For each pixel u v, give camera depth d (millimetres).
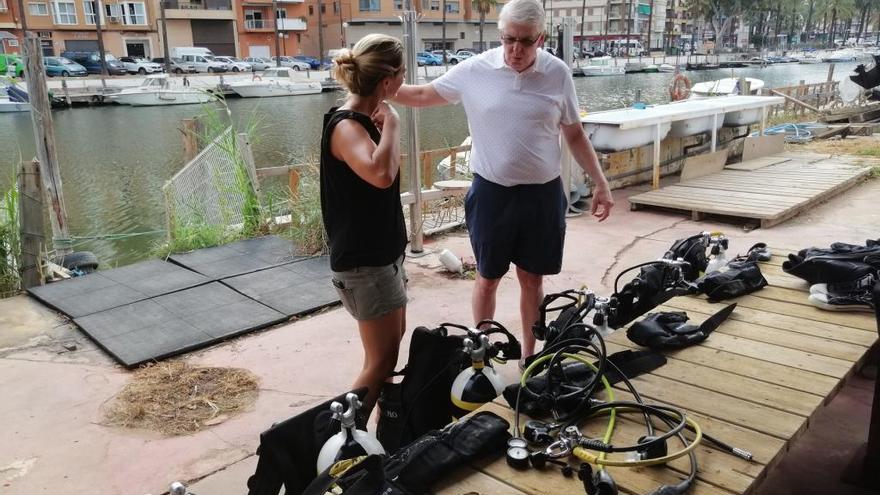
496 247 3023
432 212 6445
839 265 2643
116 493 2432
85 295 4402
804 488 2387
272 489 1832
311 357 3543
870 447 2359
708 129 7961
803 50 90875
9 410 3016
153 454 2682
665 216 6441
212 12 55219
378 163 2072
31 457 2654
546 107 2818
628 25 75750
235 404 3066
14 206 4906
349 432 1869
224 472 2561
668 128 7336
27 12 47344
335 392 3172
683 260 3105
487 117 2879
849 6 92875
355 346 3672
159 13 52969
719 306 2662
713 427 1796
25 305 4316
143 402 3076
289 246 5422
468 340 2211
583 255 5203
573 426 1729
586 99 28000
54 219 5637
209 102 9883
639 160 7910
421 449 1685
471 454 1661
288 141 19656
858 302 2508
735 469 1604
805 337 2342
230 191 5953
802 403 1903
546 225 2994
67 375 3357
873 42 103812
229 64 46469
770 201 6242
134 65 43781
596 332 2113
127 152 19234
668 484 1553
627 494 1529
